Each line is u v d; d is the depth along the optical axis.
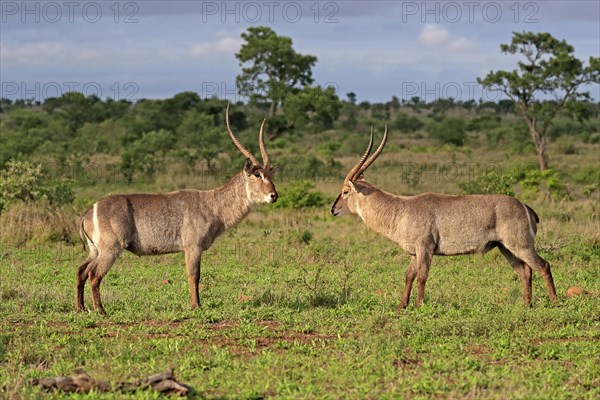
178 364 15.35
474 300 22.06
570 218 41.09
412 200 21.62
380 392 13.66
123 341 17.08
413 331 17.81
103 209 20.70
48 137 108.56
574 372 14.73
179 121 122.75
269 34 118.50
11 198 37.56
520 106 81.81
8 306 21.03
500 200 21.28
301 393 13.45
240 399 13.27
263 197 21.81
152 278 26.48
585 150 109.69
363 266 28.55
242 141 95.75
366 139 109.00
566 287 24.17
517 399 13.02
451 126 133.62
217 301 21.94
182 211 21.33
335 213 22.84
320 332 18.27
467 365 15.21
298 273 27.16
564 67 78.94
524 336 17.69
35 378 14.08
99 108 132.12
